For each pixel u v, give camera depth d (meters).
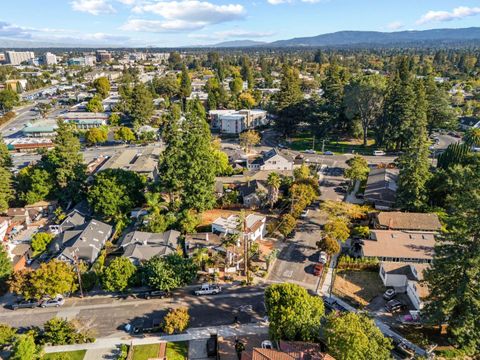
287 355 34.16
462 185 38.75
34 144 120.69
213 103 165.75
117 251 60.62
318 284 50.53
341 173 92.38
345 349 33.00
